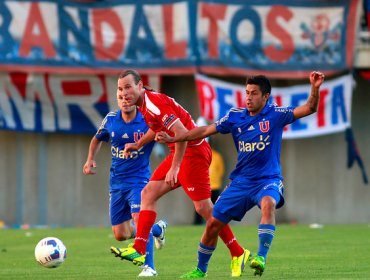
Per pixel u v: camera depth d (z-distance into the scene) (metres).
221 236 31.28
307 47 69.81
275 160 29.55
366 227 66.50
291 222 74.81
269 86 29.45
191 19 69.00
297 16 69.62
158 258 42.25
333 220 74.94
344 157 74.88
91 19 69.06
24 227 72.38
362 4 71.12
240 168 29.81
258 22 69.44
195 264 39.00
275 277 31.14
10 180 74.44
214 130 29.94
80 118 71.12
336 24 69.94
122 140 34.00
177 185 32.50
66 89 70.44
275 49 69.62
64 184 74.44
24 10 68.81
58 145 74.38
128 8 69.00
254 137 29.38
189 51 69.19
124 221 35.03
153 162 74.62
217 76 72.25
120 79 30.95
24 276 33.69
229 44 69.38
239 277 30.86
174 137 29.89
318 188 74.94
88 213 74.56
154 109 30.59
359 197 75.00
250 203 29.53
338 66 70.12
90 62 69.12
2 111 70.38
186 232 61.44
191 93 74.06
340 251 44.88
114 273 34.81
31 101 70.69
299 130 71.31
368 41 71.25
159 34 69.19
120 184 34.38
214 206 29.83
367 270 34.69
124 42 69.19
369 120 75.12
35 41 68.94
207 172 32.28
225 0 69.25
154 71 69.19
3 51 68.75
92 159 35.34
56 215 74.38
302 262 38.88
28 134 74.44
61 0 68.81
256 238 55.22
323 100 71.06
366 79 72.12
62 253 32.12
